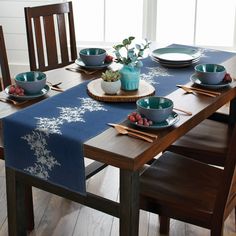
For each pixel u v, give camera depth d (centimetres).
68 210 268
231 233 249
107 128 185
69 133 180
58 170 185
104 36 446
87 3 437
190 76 242
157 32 438
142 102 191
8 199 212
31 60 286
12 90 213
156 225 256
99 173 301
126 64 214
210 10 424
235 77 239
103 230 251
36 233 249
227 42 430
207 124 265
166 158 228
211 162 241
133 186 173
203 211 191
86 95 216
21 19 437
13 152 196
